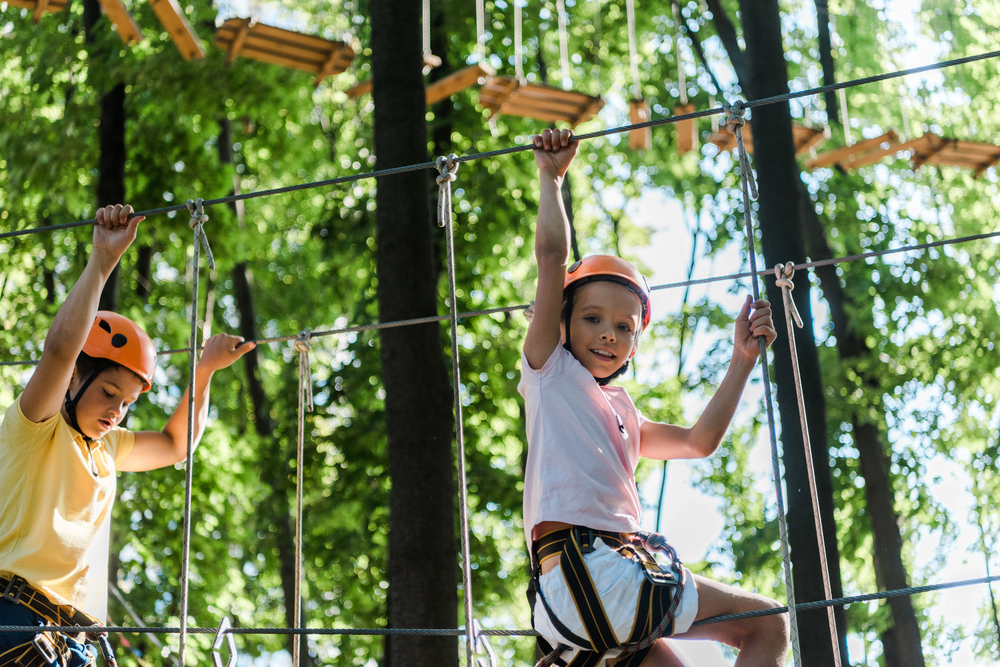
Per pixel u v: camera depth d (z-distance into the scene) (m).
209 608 11.91
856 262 12.89
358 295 13.66
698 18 14.30
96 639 4.13
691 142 10.62
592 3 13.91
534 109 9.78
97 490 4.21
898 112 13.50
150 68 11.28
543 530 3.45
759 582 13.13
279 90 11.67
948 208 13.47
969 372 12.34
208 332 13.95
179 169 12.12
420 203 8.26
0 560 3.87
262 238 13.09
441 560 7.66
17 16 12.30
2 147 11.95
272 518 12.15
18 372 12.67
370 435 11.44
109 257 3.88
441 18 12.81
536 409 3.61
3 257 13.48
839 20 13.75
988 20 13.42
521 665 13.92
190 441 3.72
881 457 11.66
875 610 11.38
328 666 13.09
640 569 3.28
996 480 12.36
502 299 12.77
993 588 12.33
